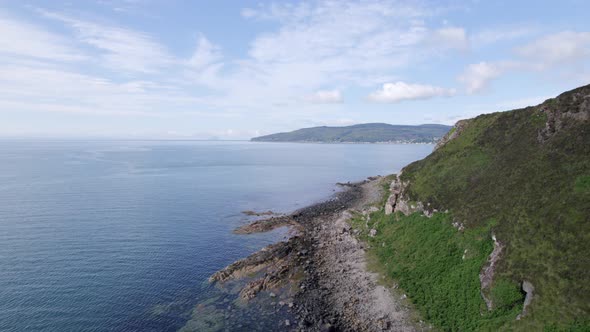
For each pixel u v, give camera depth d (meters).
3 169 169.88
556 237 32.94
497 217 41.84
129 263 54.12
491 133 60.16
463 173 55.34
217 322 38.72
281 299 43.25
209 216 83.75
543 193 38.47
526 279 32.41
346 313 39.41
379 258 51.81
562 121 46.41
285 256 55.91
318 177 157.88
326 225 73.69
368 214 70.62
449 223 48.56
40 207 88.12
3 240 62.59
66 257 55.66
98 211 85.19
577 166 38.25
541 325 28.44
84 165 195.50
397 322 36.69
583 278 28.48
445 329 34.12
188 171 173.62
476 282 37.41
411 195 59.84
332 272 49.81
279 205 99.69
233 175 160.62
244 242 65.19
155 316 39.94
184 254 58.44
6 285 45.91
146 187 121.38
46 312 40.03
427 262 44.91
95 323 38.28
